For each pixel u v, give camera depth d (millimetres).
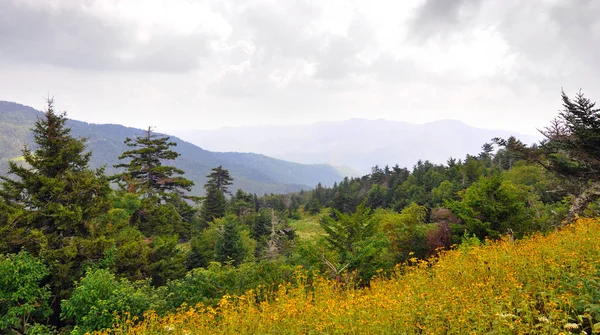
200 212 42000
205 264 20938
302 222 60281
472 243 11453
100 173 15750
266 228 32438
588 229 8484
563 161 15070
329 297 7293
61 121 14961
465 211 14266
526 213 14508
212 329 6414
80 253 12344
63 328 10336
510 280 5738
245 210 47062
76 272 12102
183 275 17578
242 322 6211
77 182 13828
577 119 13422
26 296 9781
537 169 31828
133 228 17812
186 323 6992
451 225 14242
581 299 4871
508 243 8852
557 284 5566
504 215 13711
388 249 14305
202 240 24266
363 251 11547
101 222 14742
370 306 5789
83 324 8766
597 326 3986
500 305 4941
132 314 8773
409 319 5137
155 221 22609
